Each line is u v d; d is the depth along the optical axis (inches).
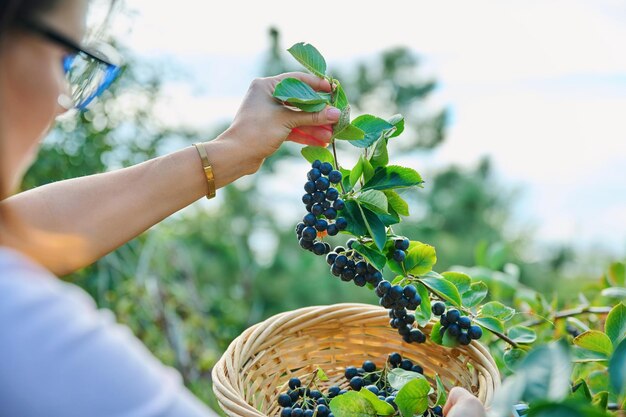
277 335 43.7
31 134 22.9
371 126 40.7
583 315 61.0
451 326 39.6
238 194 137.1
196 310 99.9
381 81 171.3
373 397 35.7
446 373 42.9
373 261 38.2
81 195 38.8
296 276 126.6
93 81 26.8
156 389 20.3
